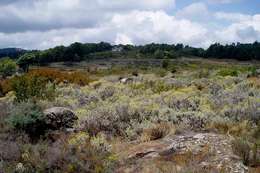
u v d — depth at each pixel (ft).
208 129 31.37
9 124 29.30
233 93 47.70
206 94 48.52
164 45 547.08
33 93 48.57
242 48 474.49
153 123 32.09
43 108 37.11
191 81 65.16
